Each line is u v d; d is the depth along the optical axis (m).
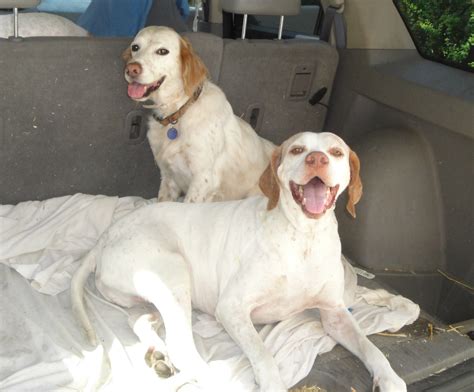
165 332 1.01
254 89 1.49
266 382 0.87
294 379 0.94
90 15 1.64
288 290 0.97
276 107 1.54
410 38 1.47
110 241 1.06
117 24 1.61
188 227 1.06
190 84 1.29
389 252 1.39
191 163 1.36
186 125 1.34
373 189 1.39
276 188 0.96
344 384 0.94
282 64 1.48
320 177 0.87
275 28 1.78
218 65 1.42
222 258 1.01
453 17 1.36
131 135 1.41
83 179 1.39
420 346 1.06
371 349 0.96
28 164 1.31
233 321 0.95
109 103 1.34
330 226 0.97
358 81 1.52
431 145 1.39
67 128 1.32
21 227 1.27
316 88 1.57
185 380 0.90
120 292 1.04
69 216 1.30
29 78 1.22
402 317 1.11
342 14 1.54
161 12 1.64
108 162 1.41
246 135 1.44
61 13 1.79
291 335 1.01
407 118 1.44
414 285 1.40
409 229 1.40
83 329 0.98
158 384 0.89
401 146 1.41
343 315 1.02
